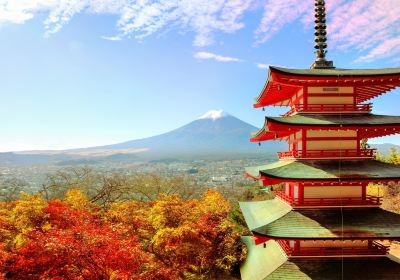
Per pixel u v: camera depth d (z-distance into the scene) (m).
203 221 39.25
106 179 60.50
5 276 21.62
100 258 20.56
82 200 43.16
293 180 18.64
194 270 35.41
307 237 18.06
